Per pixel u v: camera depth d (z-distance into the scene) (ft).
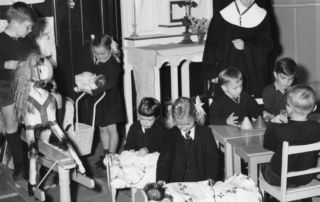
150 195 10.11
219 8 16.19
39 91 12.82
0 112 14.78
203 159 11.35
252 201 10.46
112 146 15.88
